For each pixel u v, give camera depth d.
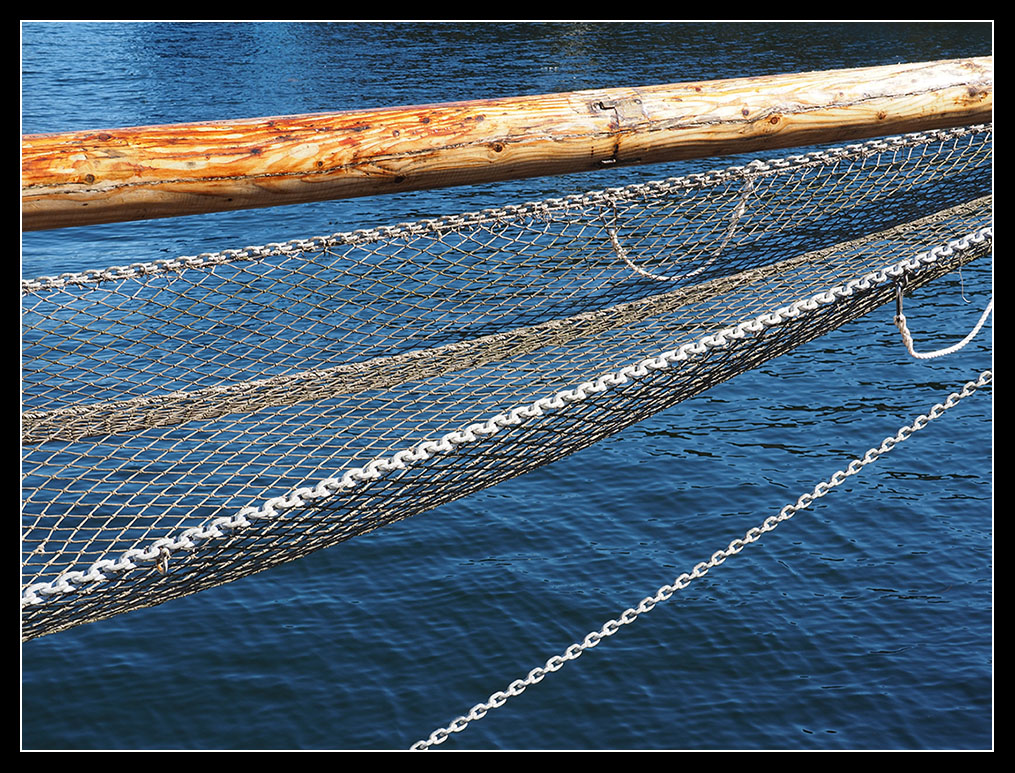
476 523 19.03
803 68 49.62
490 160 3.40
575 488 20.25
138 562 3.60
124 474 11.99
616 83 48.50
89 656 15.65
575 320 5.75
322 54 57.06
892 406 23.16
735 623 16.61
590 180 23.20
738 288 5.71
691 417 22.91
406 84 49.94
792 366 24.92
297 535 3.99
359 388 5.46
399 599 17.14
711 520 19.38
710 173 5.93
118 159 2.97
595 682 15.42
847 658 15.94
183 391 5.47
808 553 18.38
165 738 14.43
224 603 16.86
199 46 59.78
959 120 4.21
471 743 14.38
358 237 5.72
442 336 6.52
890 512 19.50
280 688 15.32
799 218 6.11
